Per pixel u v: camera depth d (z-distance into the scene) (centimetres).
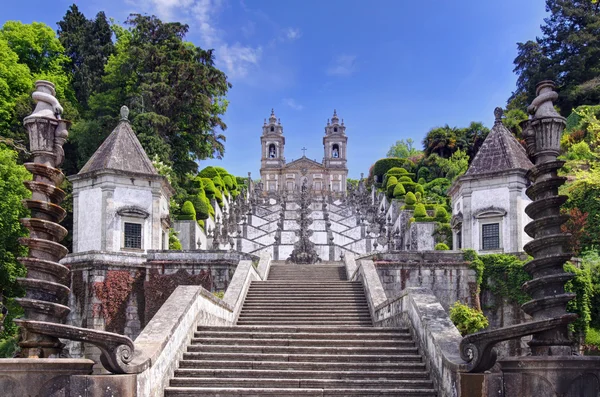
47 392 1043
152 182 3312
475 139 7356
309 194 8919
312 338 1686
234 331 1717
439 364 1312
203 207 5178
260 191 9538
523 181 3125
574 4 6431
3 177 3084
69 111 4766
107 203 3166
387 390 1354
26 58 4953
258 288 2592
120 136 3428
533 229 1200
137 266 3152
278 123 11819
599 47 6019
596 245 3142
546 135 1200
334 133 11562
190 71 4956
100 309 3048
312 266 3409
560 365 1036
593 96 5688
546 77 6153
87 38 5594
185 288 1719
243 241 5209
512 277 2948
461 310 2369
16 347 2766
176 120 5050
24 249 3000
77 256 3106
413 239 4847
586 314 2675
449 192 3553
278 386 1409
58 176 1243
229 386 1408
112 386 1090
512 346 2739
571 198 3284
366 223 6078
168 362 1389
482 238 3156
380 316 2039
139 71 5069
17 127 4306
